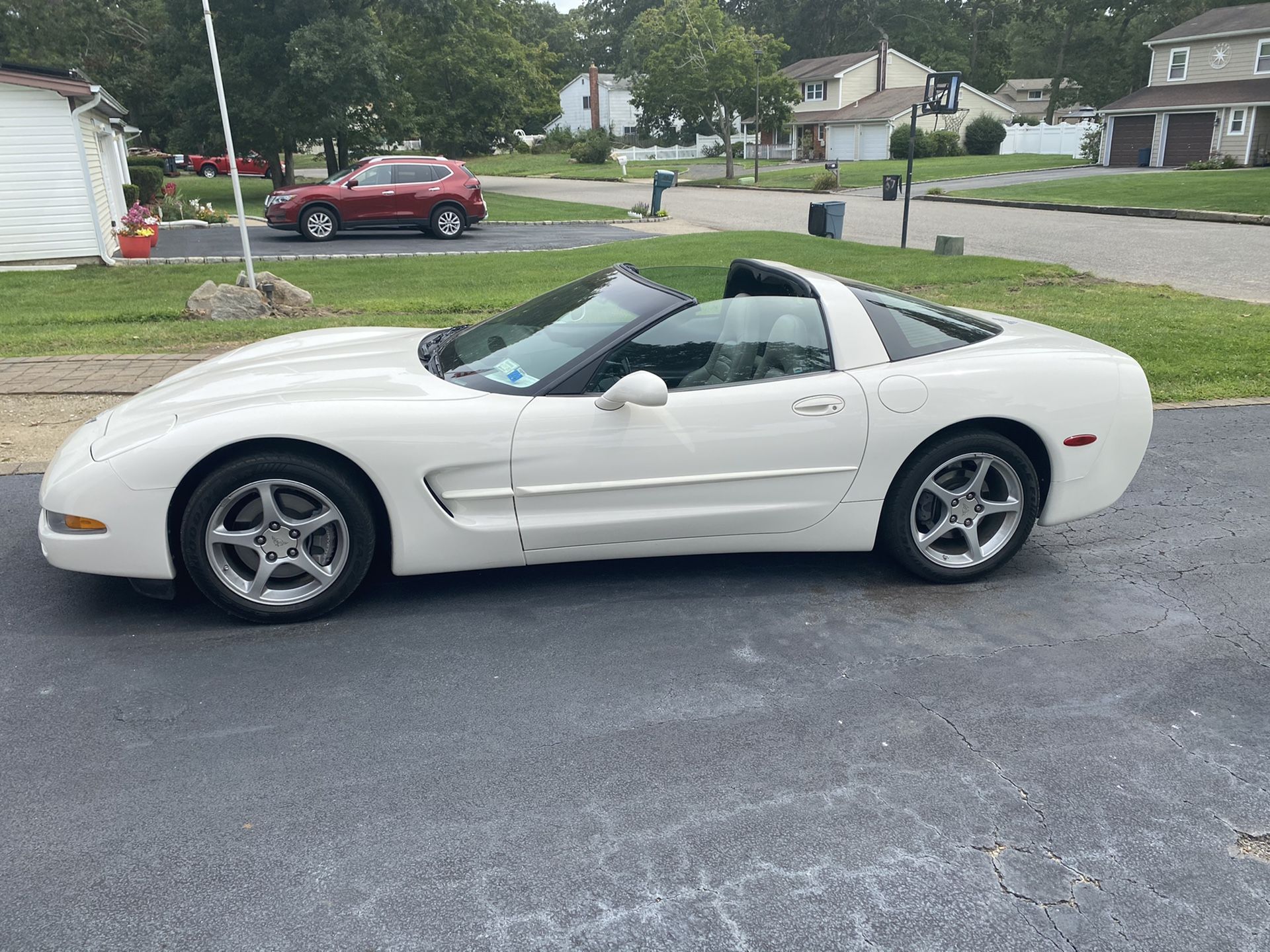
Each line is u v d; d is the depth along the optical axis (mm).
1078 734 3029
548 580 4141
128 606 3816
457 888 2330
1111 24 66938
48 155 15742
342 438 3488
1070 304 11297
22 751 2846
